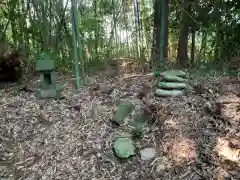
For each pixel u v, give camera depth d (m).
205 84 2.88
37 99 3.23
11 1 4.54
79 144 2.43
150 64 3.99
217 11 3.80
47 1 4.63
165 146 2.22
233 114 2.28
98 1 5.49
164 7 3.93
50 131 2.62
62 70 4.49
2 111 2.97
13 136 2.60
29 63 4.48
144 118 2.55
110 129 2.54
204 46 4.58
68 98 3.19
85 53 4.68
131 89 3.17
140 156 2.22
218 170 1.92
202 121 2.34
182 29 4.39
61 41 4.87
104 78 3.89
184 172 1.99
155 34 4.15
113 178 2.09
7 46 4.14
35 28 4.61
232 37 4.10
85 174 2.15
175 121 2.40
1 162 2.32
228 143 2.06
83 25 4.65
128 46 5.25
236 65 3.49
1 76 3.85
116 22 5.37
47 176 2.16
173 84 2.82
